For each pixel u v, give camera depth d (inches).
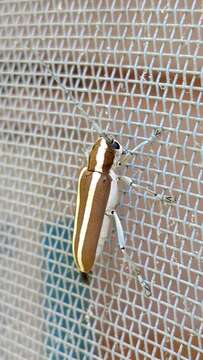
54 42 5.6
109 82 5.3
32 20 5.8
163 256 5.0
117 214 5.1
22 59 5.9
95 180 4.8
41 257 5.8
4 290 6.1
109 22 5.2
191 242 4.8
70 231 5.6
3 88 6.1
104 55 5.2
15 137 6.0
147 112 5.0
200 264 4.8
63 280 5.6
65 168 5.6
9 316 6.1
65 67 5.5
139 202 5.0
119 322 5.3
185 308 4.8
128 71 5.1
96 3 5.3
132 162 5.0
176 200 4.9
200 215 4.8
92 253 4.9
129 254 5.1
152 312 5.0
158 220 5.0
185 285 5.0
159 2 4.9
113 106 5.2
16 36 5.9
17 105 6.0
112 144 4.8
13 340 6.1
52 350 5.7
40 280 5.8
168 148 4.9
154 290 5.1
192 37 4.9
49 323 5.8
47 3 5.6
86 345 5.5
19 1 5.8
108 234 5.1
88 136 5.4
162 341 5.0
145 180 5.0
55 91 5.7
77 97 5.4
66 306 5.6
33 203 5.8
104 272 5.3
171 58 4.9
